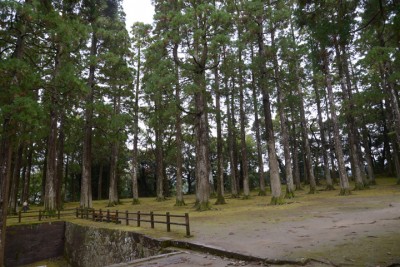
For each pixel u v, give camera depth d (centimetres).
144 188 5078
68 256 1759
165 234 1094
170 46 1934
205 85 1944
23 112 1132
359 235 826
